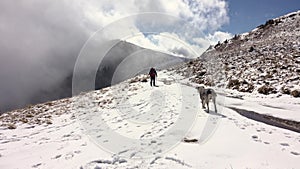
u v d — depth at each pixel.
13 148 7.15
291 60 17.50
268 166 4.36
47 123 11.05
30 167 5.11
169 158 4.96
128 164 4.79
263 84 14.41
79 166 4.86
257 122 8.00
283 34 37.16
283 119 8.21
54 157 5.66
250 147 5.40
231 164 4.50
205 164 4.55
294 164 4.43
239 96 13.13
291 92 11.93
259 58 21.39
